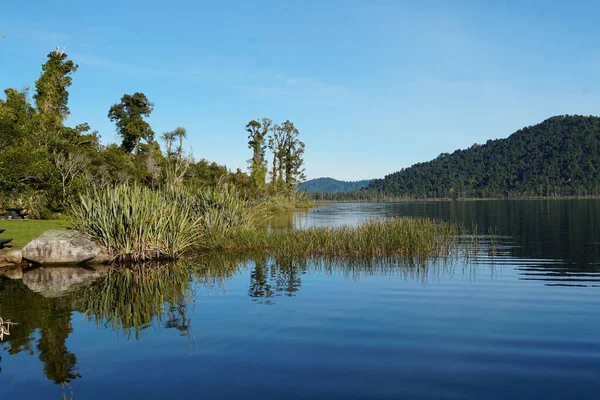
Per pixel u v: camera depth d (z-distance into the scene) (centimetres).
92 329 788
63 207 2545
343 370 596
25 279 1316
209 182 4584
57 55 3675
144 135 5800
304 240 1889
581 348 681
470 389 538
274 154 7575
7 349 687
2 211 2505
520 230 2902
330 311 906
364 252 1764
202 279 1290
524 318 852
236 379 568
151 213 1719
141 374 586
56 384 557
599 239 2269
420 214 5369
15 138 2200
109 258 1642
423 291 1105
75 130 3803
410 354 657
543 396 519
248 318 854
